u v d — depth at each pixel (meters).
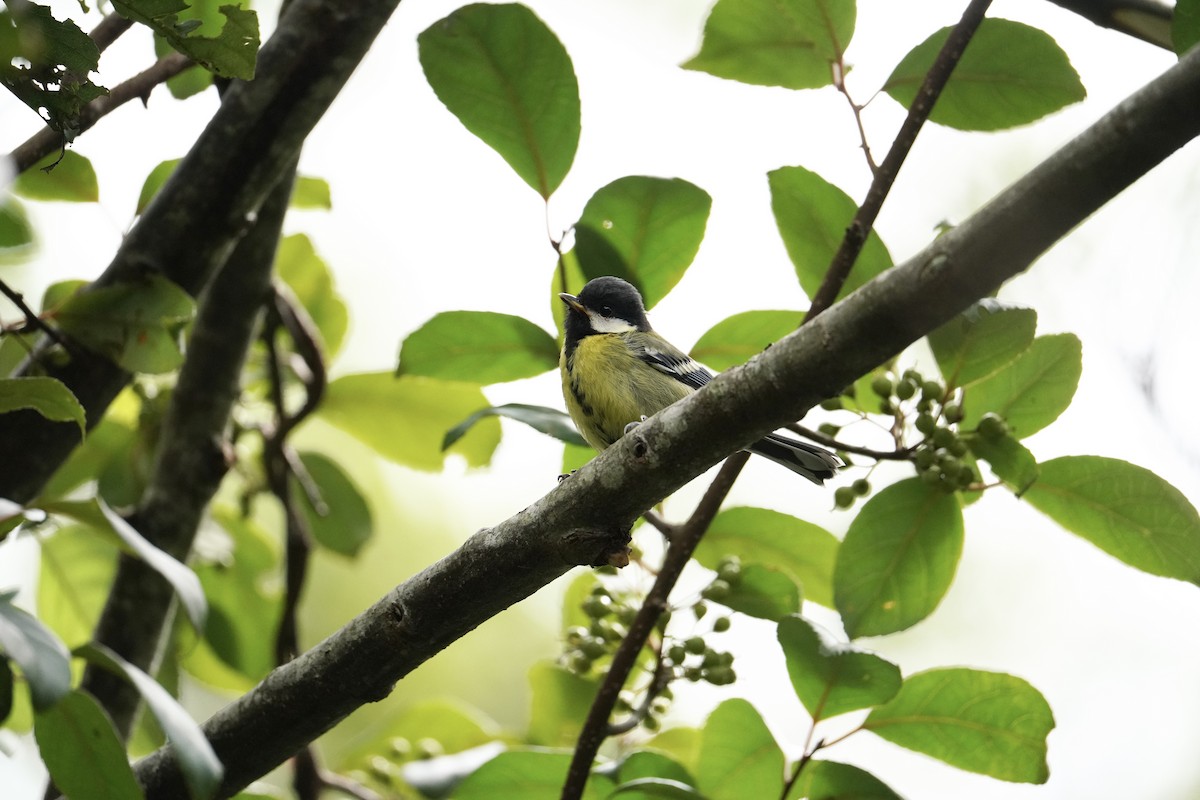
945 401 6.45
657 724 7.22
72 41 5.20
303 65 7.34
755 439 5.21
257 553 9.99
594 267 7.66
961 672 6.64
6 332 6.91
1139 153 4.18
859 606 6.99
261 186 7.44
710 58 7.40
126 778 5.06
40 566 9.09
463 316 7.55
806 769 6.83
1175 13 5.78
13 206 7.99
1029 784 6.73
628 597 7.38
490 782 7.01
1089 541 6.93
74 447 7.25
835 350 4.81
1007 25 7.07
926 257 4.55
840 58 7.20
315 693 6.02
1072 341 6.67
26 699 8.42
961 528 6.88
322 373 9.23
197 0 7.40
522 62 7.15
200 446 8.69
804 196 7.36
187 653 9.66
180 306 7.21
